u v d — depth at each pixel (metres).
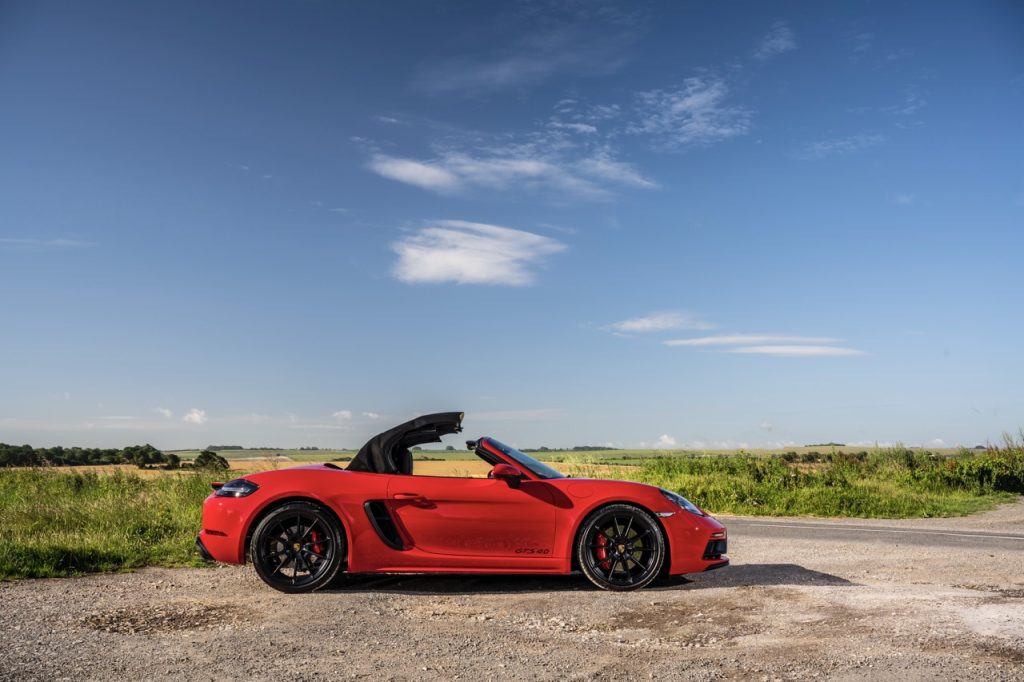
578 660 4.13
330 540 6.03
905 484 18.78
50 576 6.64
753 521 12.48
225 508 6.07
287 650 4.33
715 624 4.95
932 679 3.73
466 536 6.10
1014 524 12.35
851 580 6.57
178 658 4.15
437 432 6.54
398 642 4.51
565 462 19.39
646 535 6.19
